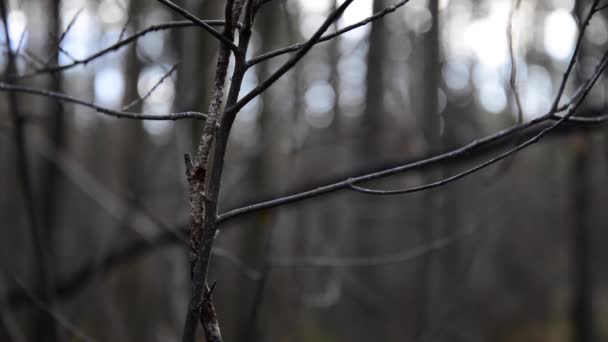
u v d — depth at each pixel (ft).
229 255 11.19
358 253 26.66
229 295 28.76
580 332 32.73
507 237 47.57
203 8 17.54
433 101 21.66
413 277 30.73
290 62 4.04
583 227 32.86
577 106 4.42
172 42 17.03
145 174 24.94
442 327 18.49
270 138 25.58
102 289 18.65
